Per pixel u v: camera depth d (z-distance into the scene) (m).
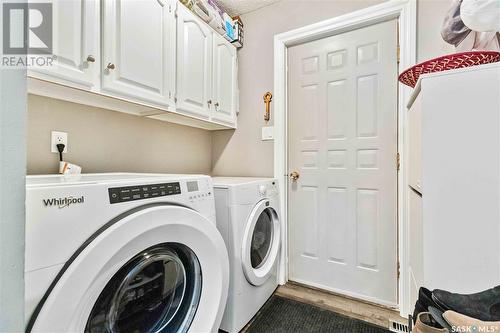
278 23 2.00
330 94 1.82
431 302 0.77
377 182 1.65
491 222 0.79
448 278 0.84
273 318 1.45
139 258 0.72
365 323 1.41
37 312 0.49
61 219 0.54
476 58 0.93
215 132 2.33
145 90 1.29
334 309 1.56
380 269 1.63
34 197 0.50
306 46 1.91
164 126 1.87
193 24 1.64
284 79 1.97
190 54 1.61
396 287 1.57
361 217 1.70
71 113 1.30
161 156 1.84
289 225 1.98
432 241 0.87
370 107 1.67
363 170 1.69
